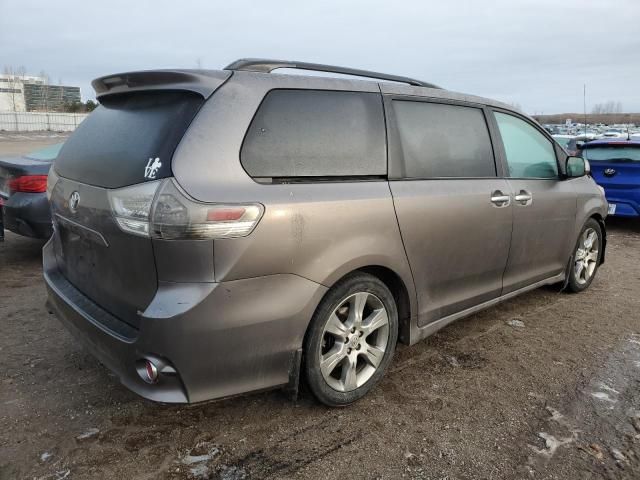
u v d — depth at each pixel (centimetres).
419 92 334
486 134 373
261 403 299
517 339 398
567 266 475
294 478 240
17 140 3391
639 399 315
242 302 238
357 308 287
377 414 292
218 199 229
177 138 234
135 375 240
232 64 273
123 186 240
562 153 453
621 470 251
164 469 243
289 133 262
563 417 294
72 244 293
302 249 253
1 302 451
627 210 817
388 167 301
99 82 301
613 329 422
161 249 224
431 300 330
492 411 298
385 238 289
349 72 308
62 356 351
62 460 247
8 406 290
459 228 334
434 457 257
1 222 554
